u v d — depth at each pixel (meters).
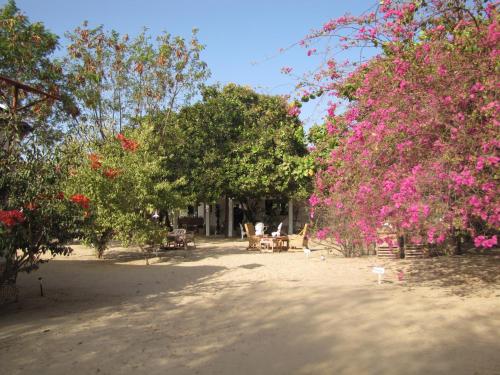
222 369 4.54
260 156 22.81
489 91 6.31
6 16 15.05
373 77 7.56
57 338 5.77
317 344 5.21
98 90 19.30
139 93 20.39
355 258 13.73
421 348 4.93
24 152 7.80
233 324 6.24
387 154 6.84
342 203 7.73
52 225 7.75
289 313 6.72
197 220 30.38
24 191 7.45
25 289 9.62
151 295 8.74
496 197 5.75
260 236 18.17
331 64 8.81
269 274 10.96
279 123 23.66
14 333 6.10
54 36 15.86
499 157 5.78
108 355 5.04
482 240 5.68
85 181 12.93
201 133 23.53
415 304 7.04
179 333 5.88
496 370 4.25
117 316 6.97
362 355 4.79
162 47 20.19
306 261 13.45
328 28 8.20
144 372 4.50
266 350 5.07
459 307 6.77
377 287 8.70
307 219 27.77
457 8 7.18
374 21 7.91
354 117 7.70
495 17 7.09
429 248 12.55
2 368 4.69
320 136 11.93
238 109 24.34
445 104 6.39
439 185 5.84
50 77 15.68
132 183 13.79
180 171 23.02
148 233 13.82
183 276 11.06
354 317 6.34
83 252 17.70
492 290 8.09
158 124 21.47
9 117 8.36
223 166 23.08
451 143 6.11
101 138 19.16
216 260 14.39
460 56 6.79
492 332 5.46
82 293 9.15
